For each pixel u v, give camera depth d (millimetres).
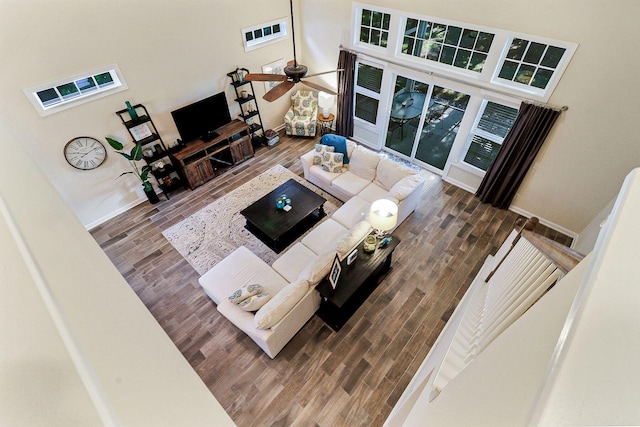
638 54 3441
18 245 797
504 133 5039
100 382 538
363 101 6699
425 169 6402
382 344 3857
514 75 4523
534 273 2150
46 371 422
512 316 1797
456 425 821
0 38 3662
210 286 3996
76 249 1088
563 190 4758
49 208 1264
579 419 334
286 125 7223
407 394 3221
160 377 685
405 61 5445
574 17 3645
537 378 470
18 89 3965
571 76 3959
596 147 4168
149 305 4316
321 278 3740
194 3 4977
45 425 340
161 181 5902
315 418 3307
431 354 3543
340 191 5547
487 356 908
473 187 5793
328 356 3760
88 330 668
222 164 6617
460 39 4758
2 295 573
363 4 5383
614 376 357
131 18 4480
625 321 412
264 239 5145
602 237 604
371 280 4379
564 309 604
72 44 4145
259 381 3574
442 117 5984
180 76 5395
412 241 5016
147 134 5301
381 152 6949
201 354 3816
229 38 5691
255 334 3363
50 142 4469
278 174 6367
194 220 5480
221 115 6047
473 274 4551
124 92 4887
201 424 670
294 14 6359
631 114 3742
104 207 5406
